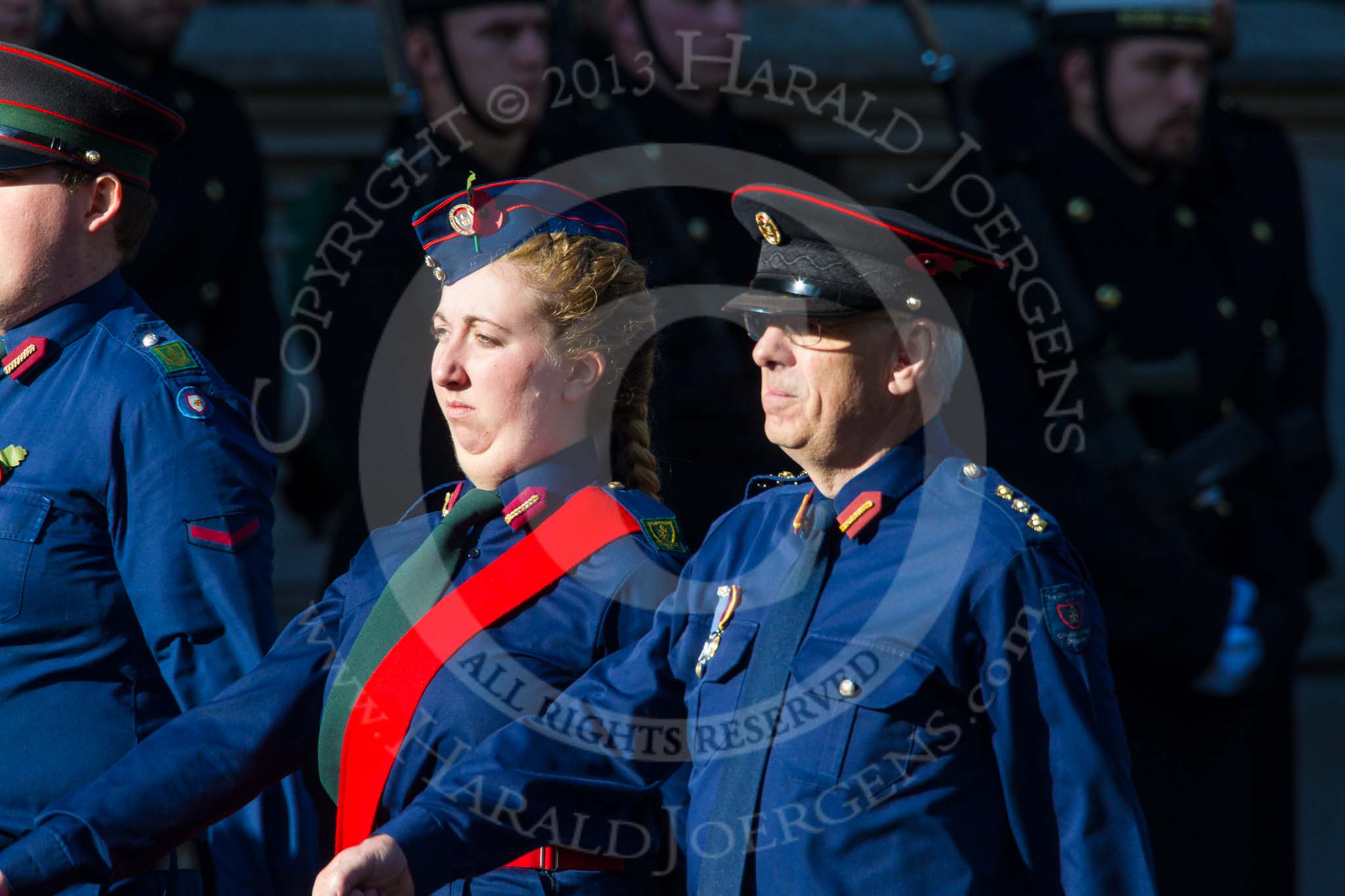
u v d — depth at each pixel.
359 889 7.41
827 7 20.58
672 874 8.59
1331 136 20.23
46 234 9.25
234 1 20.42
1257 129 16.09
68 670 9.16
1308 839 18.89
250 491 9.42
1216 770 14.18
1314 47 20.36
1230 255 14.91
